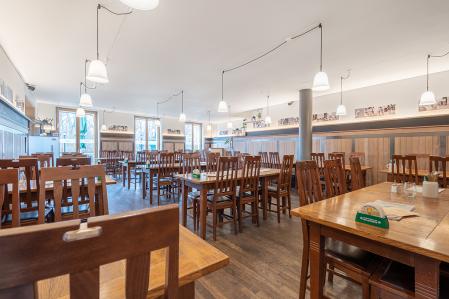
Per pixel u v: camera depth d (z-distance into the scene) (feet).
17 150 15.79
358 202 5.18
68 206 7.25
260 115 29.76
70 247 1.31
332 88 19.53
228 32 9.96
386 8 8.22
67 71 14.93
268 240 8.82
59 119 26.55
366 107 19.03
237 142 32.78
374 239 3.31
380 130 17.90
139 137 33.30
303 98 19.38
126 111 30.78
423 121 15.90
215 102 24.94
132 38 10.50
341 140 20.27
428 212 4.40
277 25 9.40
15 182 4.27
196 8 8.24
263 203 11.39
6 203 5.87
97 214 7.38
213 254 2.75
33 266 1.22
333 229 4.07
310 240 4.47
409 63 13.71
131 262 1.55
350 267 4.20
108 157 26.61
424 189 5.80
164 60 13.12
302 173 5.89
